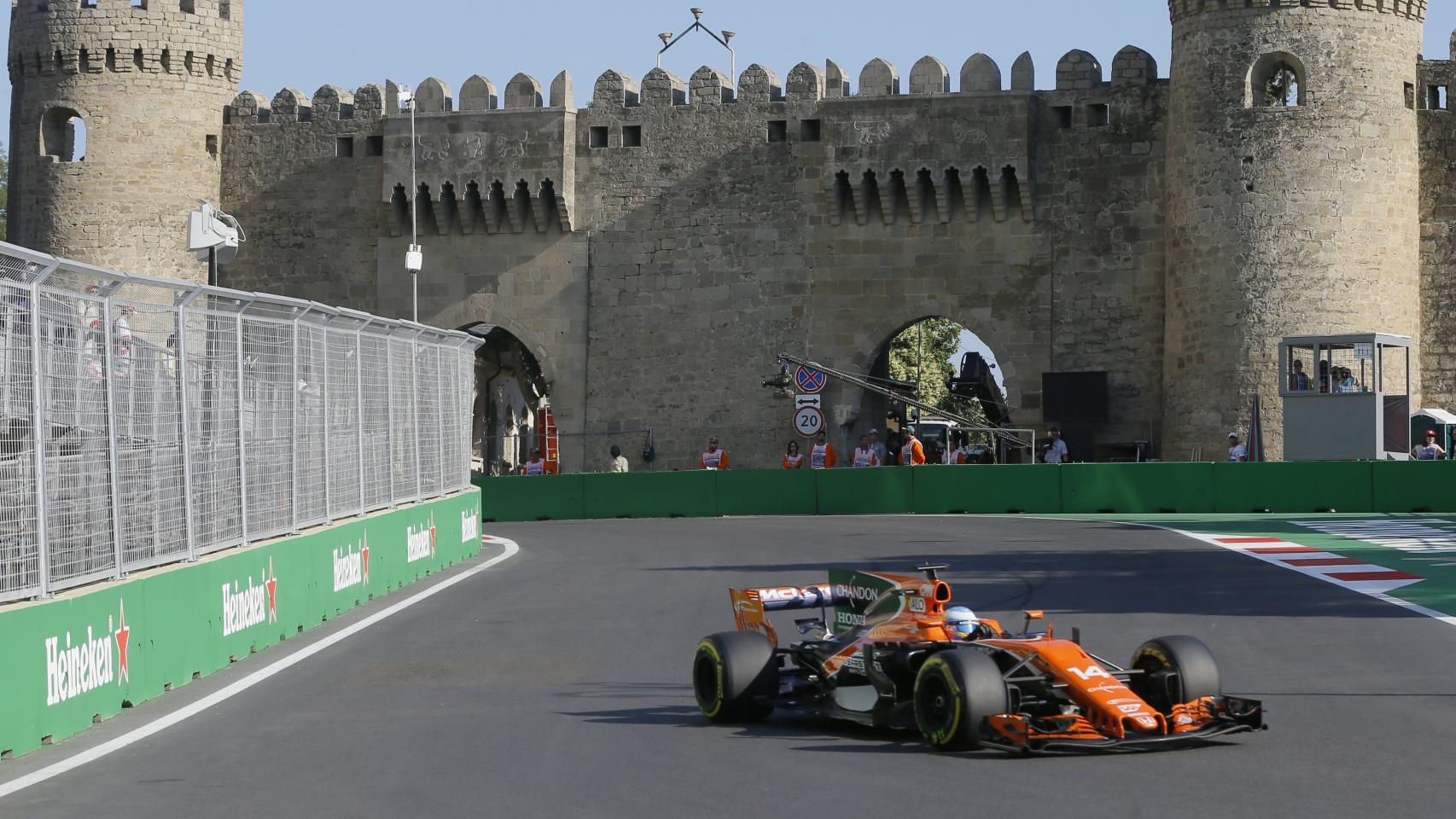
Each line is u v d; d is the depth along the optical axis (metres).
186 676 18.06
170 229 61.62
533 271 60.47
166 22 61.47
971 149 56.41
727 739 14.09
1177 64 53.12
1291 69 51.78
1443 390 53.97
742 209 58.75
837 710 14.37
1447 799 11.26
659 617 23.19
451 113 60.94
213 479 19.69
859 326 57.78
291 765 13.37
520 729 14.78
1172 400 53.75
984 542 35.56
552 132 59.94
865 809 11.25
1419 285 54.09
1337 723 14.31
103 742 14.62
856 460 49.44
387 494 28.83
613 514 49.09
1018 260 56.66
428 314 61.28
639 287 59.66
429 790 12.26
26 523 14.64
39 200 61.62
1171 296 53.81
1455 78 53.69
